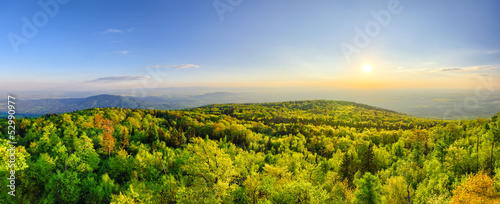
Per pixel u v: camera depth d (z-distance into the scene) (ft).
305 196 122.21
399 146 327.88
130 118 562.25
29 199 183.93
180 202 126.82
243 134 517.55
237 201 135.03
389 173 221.66
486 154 180.96
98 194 181.68
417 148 333.42
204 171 134.21
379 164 271.08
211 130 564.30
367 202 140.97
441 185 143.13
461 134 370.53
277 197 125.18
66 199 183.32
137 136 402.93
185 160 204.33
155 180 205.77
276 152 404.98
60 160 226.17
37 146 280.92
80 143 249.75
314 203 118.83
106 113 610.65
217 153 136.46
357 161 273.33
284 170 162.09
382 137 480.23
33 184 194.70
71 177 189.57
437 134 389.19
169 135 422.41
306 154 359.87
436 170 179.63
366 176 145.28
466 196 106.52
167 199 154.81
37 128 378.32
